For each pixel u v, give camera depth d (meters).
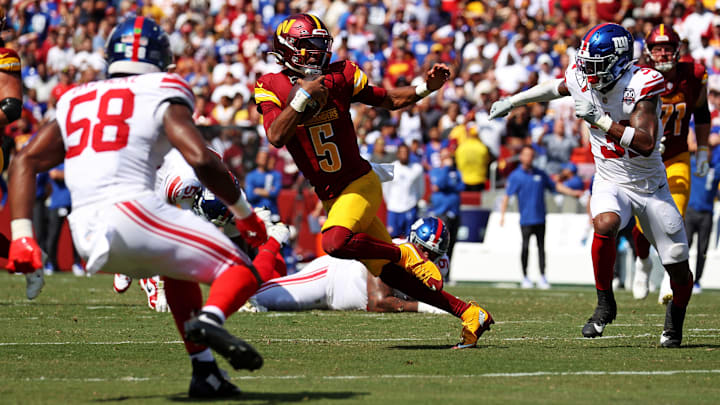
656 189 20.58
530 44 64.75
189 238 13.44
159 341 20.97
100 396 13.93
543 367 17.30
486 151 53.31
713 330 24.64
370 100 19.94
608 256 20.34
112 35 14.22
